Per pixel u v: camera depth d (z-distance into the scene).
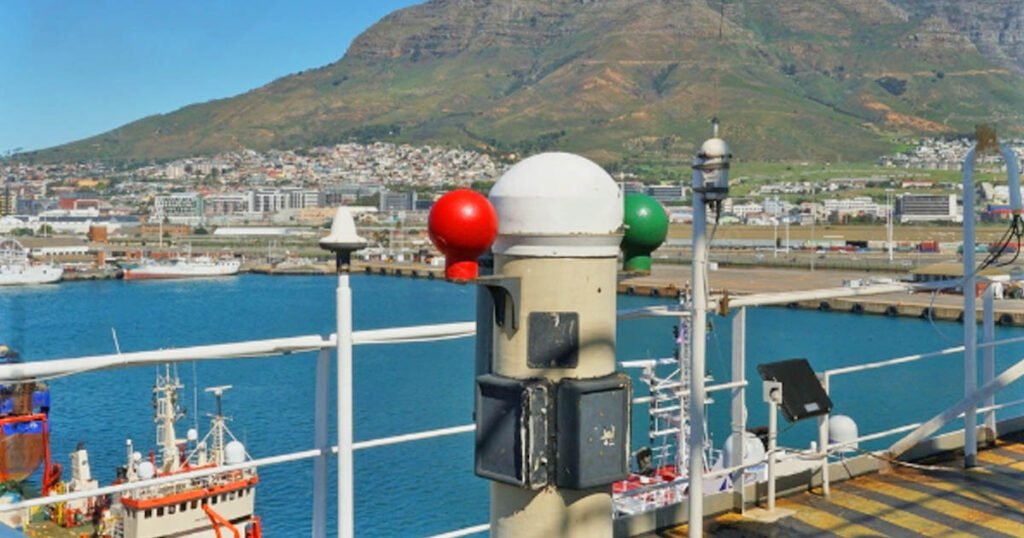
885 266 121.00
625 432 2.68
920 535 4.26
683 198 153.38
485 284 2.62
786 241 152.88
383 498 29.97
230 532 26.75
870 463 5.23
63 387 51.94
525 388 2.59
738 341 4.54
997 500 4.75
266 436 39.41
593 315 2.69
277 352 3.02
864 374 49.59
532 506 2.64
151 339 72.88
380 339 3.17
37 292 122.81
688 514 4.06
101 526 27.09
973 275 5.30
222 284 136.38
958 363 52.41
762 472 5.14
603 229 2.68
